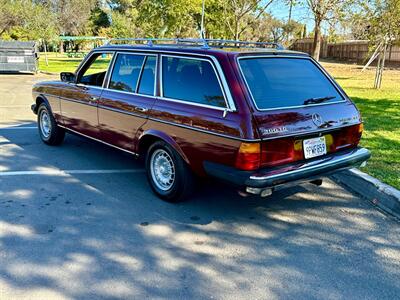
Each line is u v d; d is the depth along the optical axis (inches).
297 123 148.1
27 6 1343.5
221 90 148.8
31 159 239.9
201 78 158.6
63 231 151.4
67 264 130.1
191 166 163.6
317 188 201.5
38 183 200.1
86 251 138.0
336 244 146.6
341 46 1535.4
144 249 140.3
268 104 145.7
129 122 190.5
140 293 116.2
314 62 180.2
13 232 149.7
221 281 122.8
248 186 138.9
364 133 285.6
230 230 156.1
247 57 156.2
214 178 153.0
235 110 142.1
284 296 116.0
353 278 125.6
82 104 225.8
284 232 155.3
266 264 132.8
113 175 213.8
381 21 500.4
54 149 262.1
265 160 141.3
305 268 130.8
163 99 173.6
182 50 168.9
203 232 153.8
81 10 2036.2
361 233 155.0
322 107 159.9
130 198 183.6
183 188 171.5
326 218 167.8
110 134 208.1
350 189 200.2
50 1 1824.6
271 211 173.8
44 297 113.4
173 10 915.4
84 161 237.3
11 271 125.5
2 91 573.9
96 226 156.2
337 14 486.3
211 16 821.2
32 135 300.8
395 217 169.2
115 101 198.5
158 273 126.3
